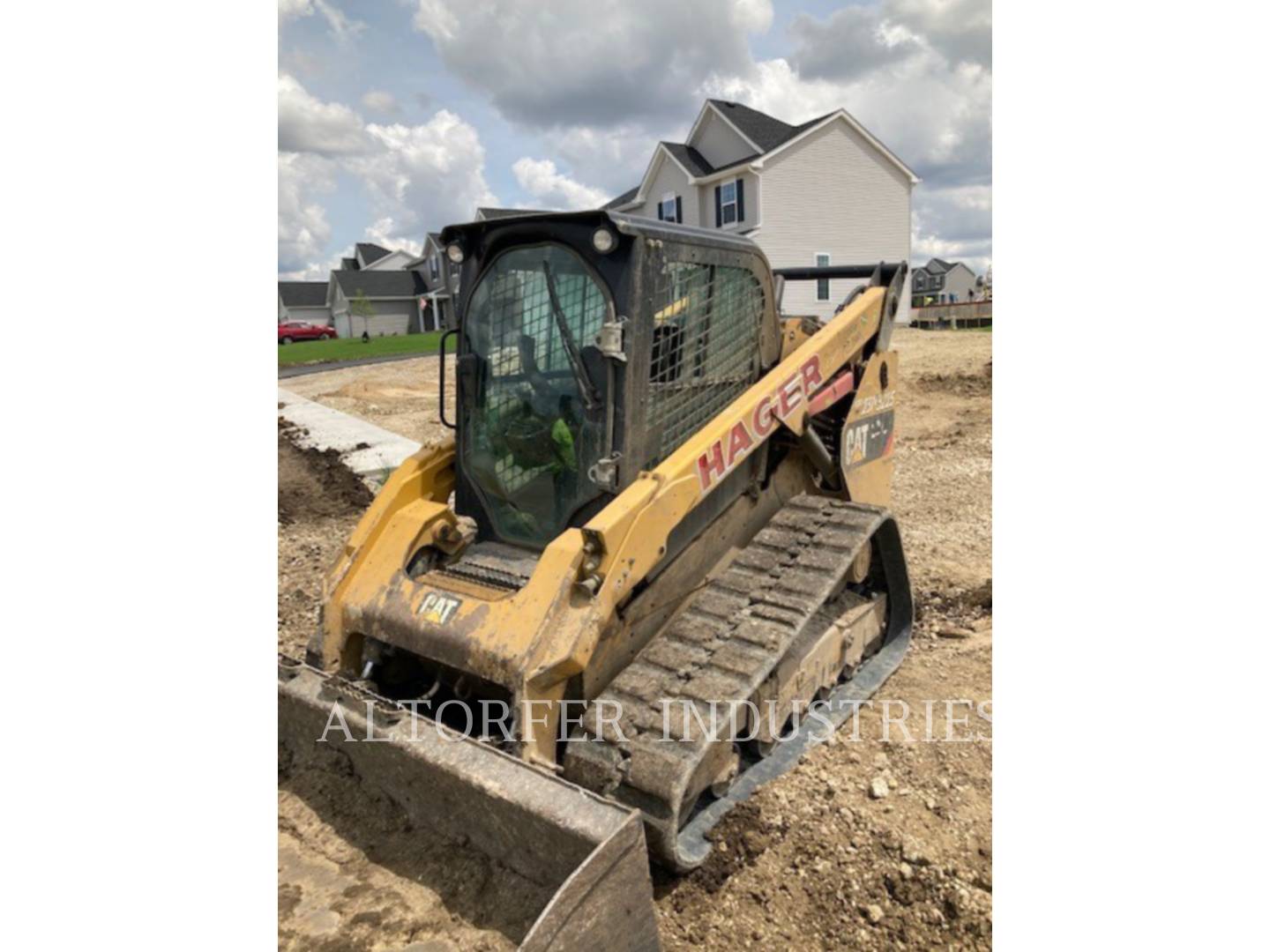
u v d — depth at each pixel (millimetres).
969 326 26453
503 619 3240
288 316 58781
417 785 3080
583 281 3576
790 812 3631
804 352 4375
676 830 2990
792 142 23297
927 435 11461
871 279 5156
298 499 8695
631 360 3490
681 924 3059
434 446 4238
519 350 3799
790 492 4723
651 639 3787
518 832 2781
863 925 3055
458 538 3941
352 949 2643
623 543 3299
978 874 3248
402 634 3469
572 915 2398
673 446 3846
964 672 4871
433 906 2799
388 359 24703
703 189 25766
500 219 3707
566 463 3693
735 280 4184
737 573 3959
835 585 4078
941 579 6191
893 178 25422
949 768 3934
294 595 6000
